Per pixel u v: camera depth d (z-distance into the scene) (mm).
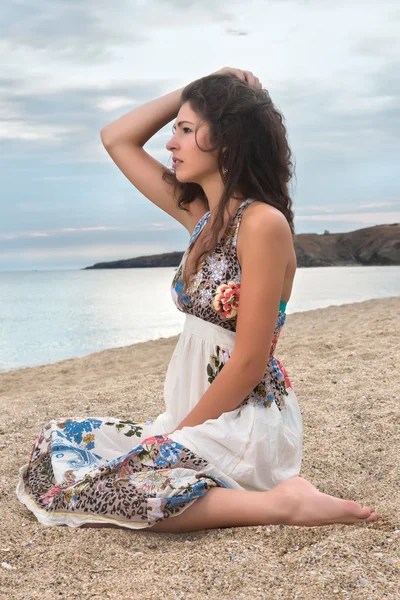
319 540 1887
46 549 1915
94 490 2064
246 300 2039
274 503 1988
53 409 4180
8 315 23938
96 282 72562
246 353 2039
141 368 7000
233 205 2148
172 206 2551
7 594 1636
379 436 3109
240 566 1723
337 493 2475
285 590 1596
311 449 3000
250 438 2047
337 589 1587
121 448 2352
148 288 50906
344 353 5465
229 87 2121
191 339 2225
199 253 2141
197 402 2205
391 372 4477
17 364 11297
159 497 1994
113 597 1599
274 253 2031
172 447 2057
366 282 40625
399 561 1720
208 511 1990
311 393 4059
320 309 12484
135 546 1930
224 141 2102
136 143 2590
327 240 108625
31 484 2299
